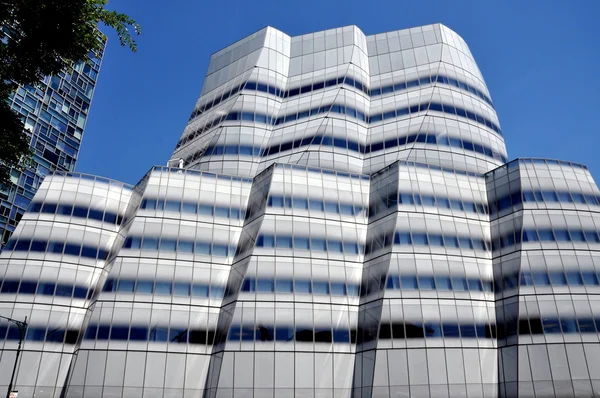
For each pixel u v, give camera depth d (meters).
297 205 54.88
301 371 45.34
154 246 52.03
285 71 82.94
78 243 55.38
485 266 52.09
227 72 86.19
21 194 82.75
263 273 49.56
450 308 47.84
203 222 55.31
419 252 50.59
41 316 49.97
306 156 67.69
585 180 56.00
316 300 49.16
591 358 43.41
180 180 57.41
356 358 47.41
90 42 21.44
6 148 20.42
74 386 43.75
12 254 52.38
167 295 49.59
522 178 55.03
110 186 60.53
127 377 44.78
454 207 55.31
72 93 98.00
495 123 75.06
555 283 47.72
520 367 44.16
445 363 44.81
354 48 81.06
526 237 51.00
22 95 86.38
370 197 58.69
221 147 71.56
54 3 19.19
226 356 45.09
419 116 70.94
